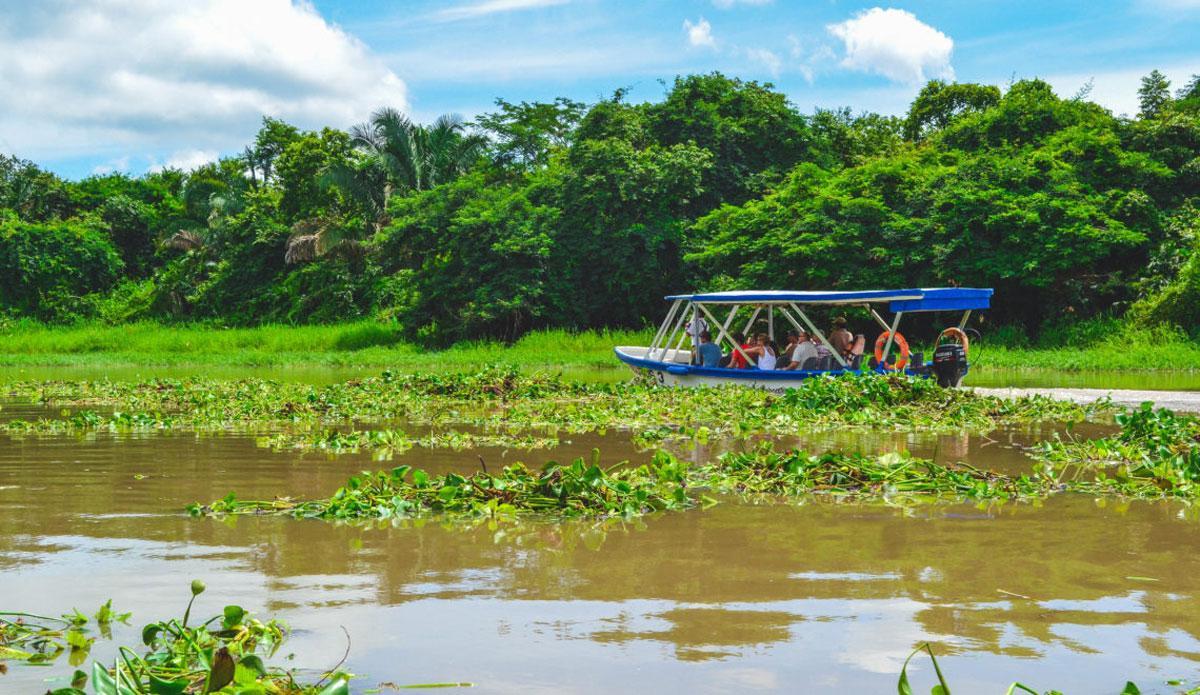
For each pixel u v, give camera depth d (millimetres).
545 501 6023
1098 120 29312
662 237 30234
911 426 11008
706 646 3502
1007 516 5801
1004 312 27938
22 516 5812
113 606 4008
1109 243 25375
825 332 27359
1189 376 19844
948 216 26453
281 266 41312
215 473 7477
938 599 4062
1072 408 12484
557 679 3193
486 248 31328
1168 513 5891
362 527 5523
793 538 5195
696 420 11547
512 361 25938
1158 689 3119
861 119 41688
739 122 33156
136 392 15711
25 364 28156
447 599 4074
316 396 13352
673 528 5465
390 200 34406
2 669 3316
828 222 26391
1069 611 3902
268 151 53125
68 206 53812
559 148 39500
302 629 3695
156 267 48562
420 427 11078
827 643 3533
